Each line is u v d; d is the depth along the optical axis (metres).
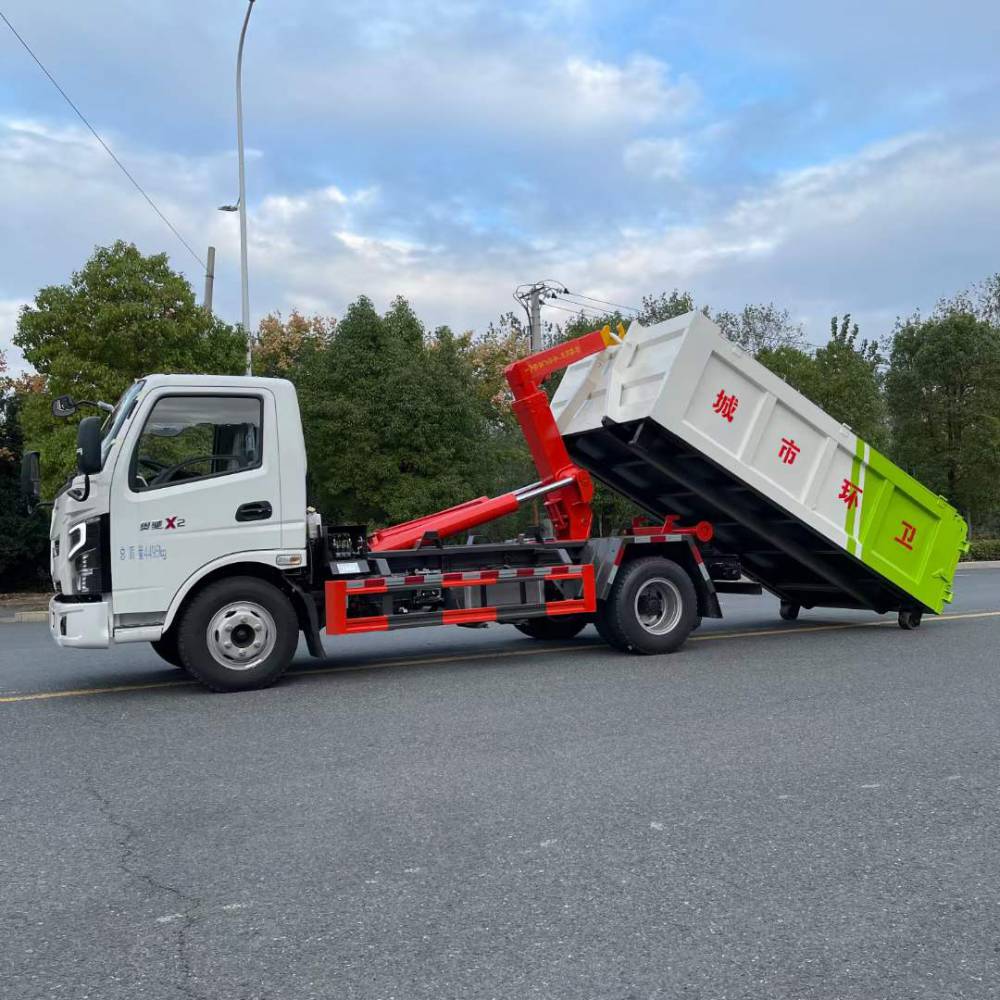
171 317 19.02
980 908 3.69
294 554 8.17
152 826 4.66
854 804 4.88
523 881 3.93
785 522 10.38
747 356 9.58
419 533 9.37
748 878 3.96
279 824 4.65
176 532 7.79
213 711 7.25
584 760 5.70
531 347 31.17
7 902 3.80
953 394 34.44
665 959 3.28
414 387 22.83
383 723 6.75
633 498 11.56
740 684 8.06
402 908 3.69
